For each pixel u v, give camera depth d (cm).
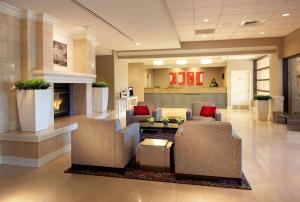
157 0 382
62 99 615
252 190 286
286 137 559
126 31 593
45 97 414
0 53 391
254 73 1198
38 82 401
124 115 982
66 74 511
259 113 835
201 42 834
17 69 427
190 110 638
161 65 1320
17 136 374
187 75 1486
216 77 1448
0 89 392
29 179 323
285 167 360
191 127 307
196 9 491
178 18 554
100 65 914
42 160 379
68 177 329
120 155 339
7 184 307
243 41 803
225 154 302
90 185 303
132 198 268
